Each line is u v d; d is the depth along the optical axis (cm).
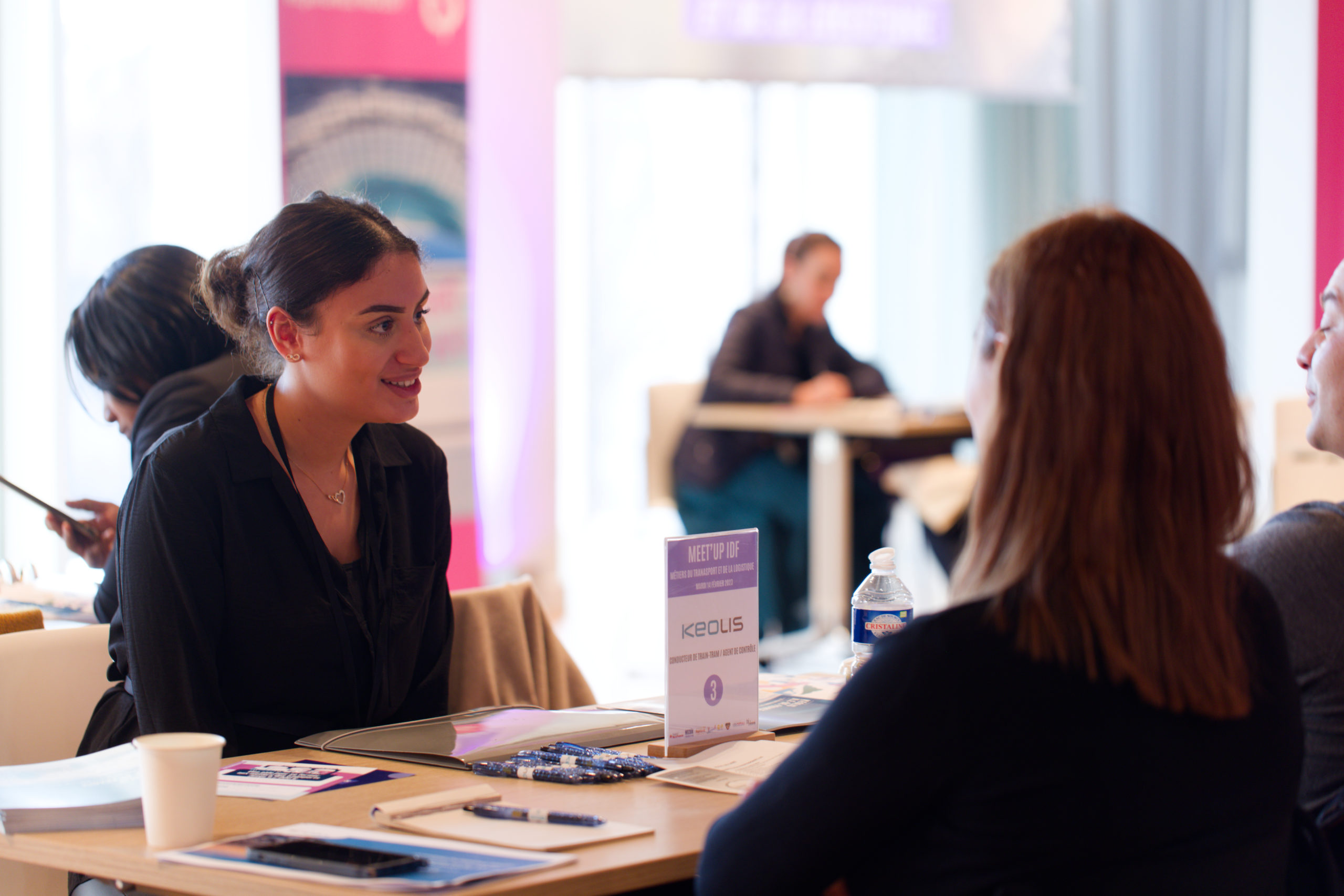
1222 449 101
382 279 165
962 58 577
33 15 398
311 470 175
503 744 148
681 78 534
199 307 207
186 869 109
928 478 477
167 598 160
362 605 176
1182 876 97
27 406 404
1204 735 97
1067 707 95
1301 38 621
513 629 206
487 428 508
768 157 679
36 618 191
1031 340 101
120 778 131
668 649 145
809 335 495
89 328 219
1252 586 108
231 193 433
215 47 429
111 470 406
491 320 505
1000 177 709
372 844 111
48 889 168
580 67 521
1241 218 738
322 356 166
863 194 698
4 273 403
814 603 477
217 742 117
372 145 439
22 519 404
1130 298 99
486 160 501
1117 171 725
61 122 401
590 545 643
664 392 499
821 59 552
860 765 96
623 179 652
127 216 419
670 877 110
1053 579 97
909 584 603
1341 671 133
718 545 149
